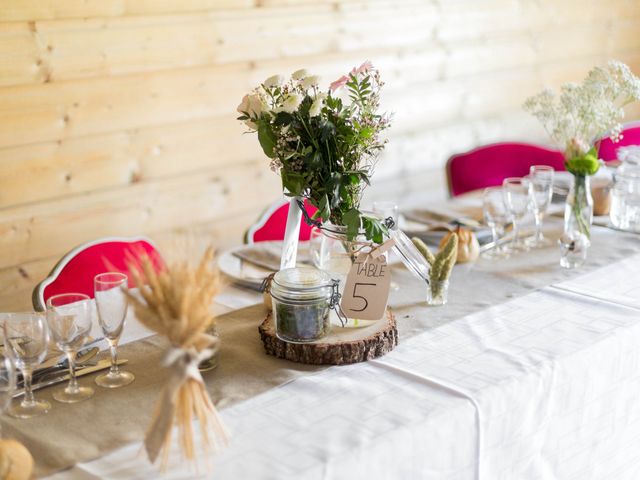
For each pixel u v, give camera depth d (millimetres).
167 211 3387
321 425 1337
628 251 2221
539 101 2225
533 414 1528
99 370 1552
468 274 2057
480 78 4480
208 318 1214
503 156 3207
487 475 1472
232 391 1454
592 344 1639
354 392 1449
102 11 3018
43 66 2908
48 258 3088
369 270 1616
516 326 1735
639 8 5344
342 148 1637
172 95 3285
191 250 1265
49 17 2891
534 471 1570
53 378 1508
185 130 3365
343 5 3748
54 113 2977
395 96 4074
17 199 2963
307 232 2564
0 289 2984
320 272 1587
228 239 3627
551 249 2252
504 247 2266
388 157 4117
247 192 3650
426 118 4254
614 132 2193
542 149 3201
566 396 1594
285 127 1600
